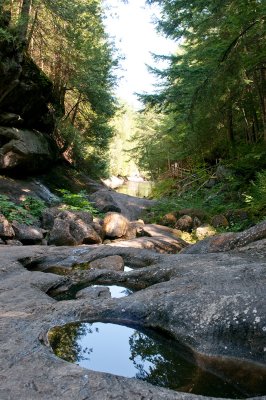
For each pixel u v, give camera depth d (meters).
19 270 5.18
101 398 1.84
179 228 11.62
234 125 17.00
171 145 24.44
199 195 15.66
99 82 17.23
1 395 1.88
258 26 9.95
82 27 14.46
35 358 2.28
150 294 3.39
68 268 5.87
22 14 12.51
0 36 11.24
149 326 3.07
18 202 11.68
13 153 12.73
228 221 10.71
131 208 15.84
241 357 2.55
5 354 2.34
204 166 19.75
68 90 18.36
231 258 4.62
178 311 3.01
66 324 3.02
